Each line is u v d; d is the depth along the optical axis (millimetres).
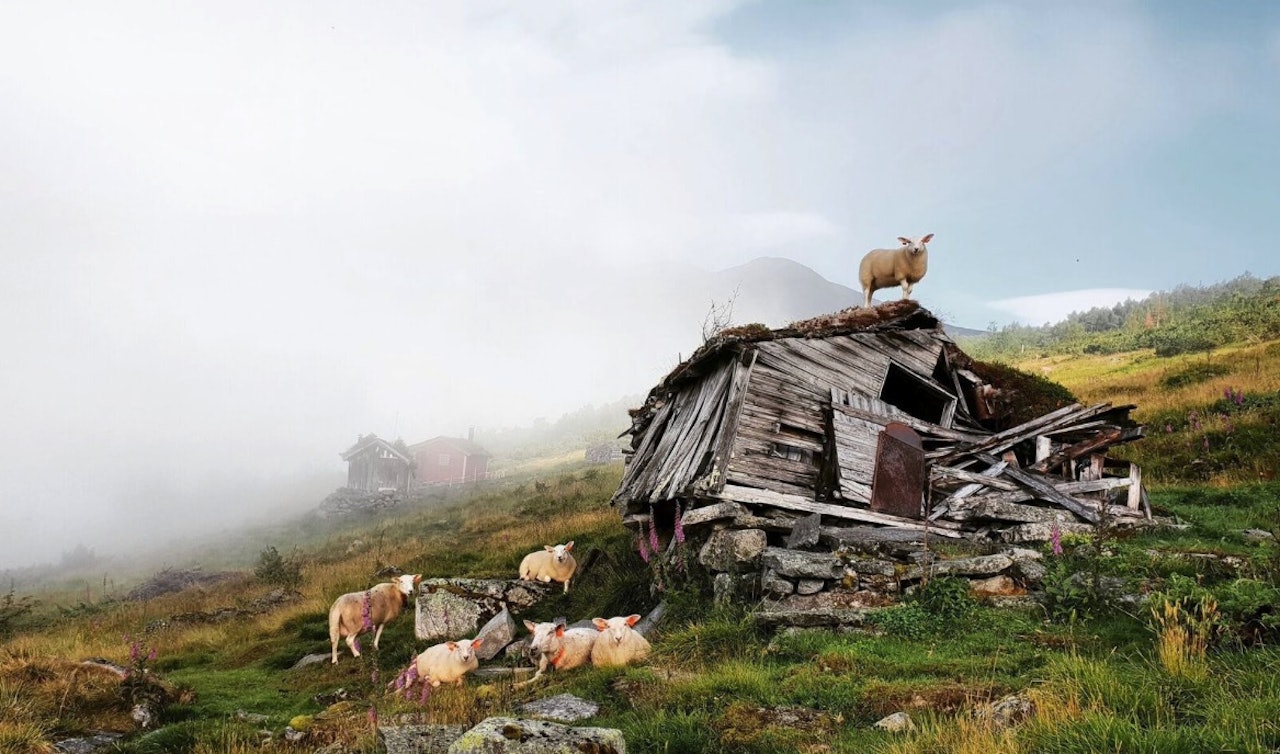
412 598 19453
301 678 13859
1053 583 10070
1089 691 6496
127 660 15805
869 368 16703
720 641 10086
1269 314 50062
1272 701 5570
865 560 11625
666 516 18172
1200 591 8781
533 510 36906
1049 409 19188
